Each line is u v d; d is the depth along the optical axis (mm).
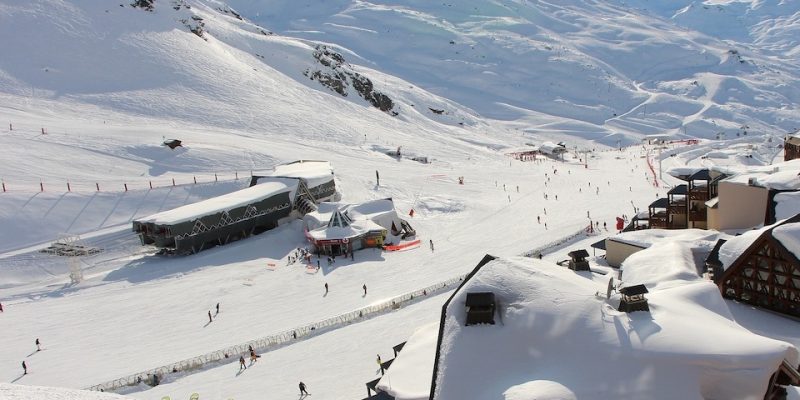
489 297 18594
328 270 54469
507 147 146625
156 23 142875
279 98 126125
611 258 42438
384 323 39781
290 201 69875
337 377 32531
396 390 20719
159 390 32906
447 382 17344
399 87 194625
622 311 17938
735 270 26625
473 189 85938
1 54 112625
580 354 16828
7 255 57000
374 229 61500
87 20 132125
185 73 123062
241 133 102938
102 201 68500
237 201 64812
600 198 80125
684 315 18234
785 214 32688
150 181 76000
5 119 87688
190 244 59938
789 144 71875
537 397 15320
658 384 15742
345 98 159000
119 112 103000
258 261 58156
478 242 61031
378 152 104875
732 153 115688
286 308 45344
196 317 44594
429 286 46688
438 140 131125
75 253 55031
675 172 51906
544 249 54625
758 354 15719
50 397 8266
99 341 40750
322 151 99312
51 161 76188
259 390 31938
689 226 46938
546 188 87938
